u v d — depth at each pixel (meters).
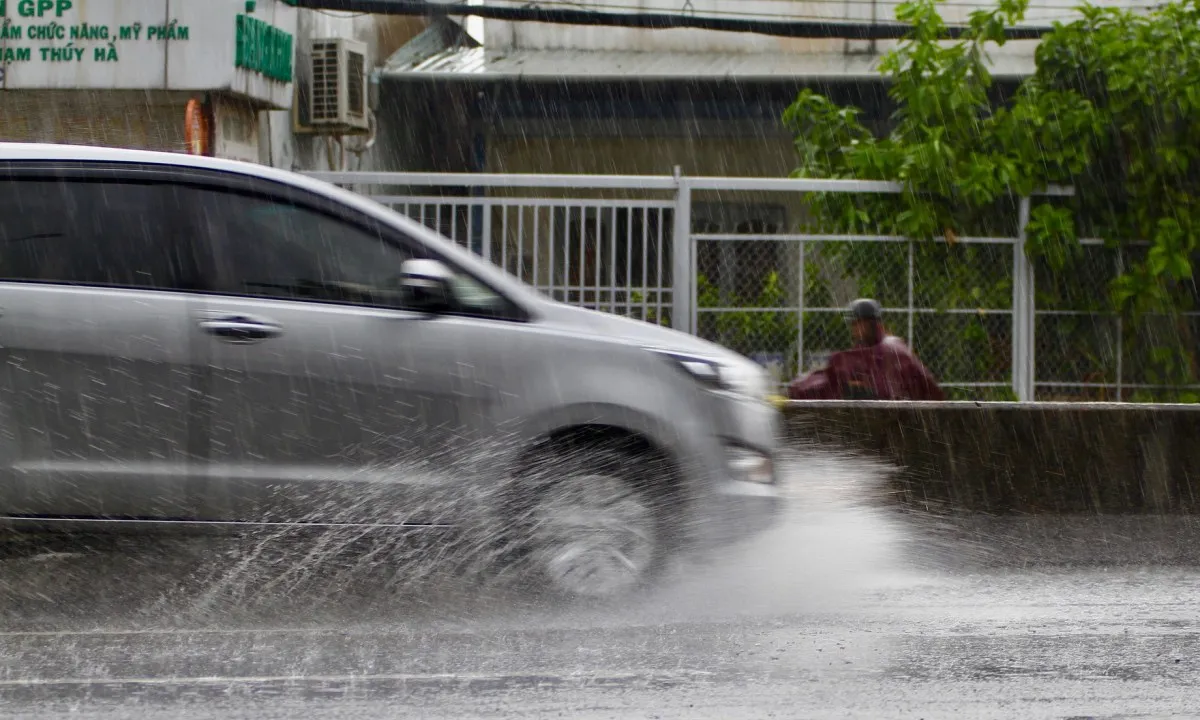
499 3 25.67
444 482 8.02
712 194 19.72
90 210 8.00
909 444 11.87
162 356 7.84
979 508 11.90
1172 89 18.11
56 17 17.14
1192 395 17.70
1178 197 17.92
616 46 26.67
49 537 8.09
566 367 8.16
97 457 7.79
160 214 8.05
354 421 7.97
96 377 7.79
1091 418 12.14
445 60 26.12
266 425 7.92
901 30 20.58
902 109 18.92
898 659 6.87
